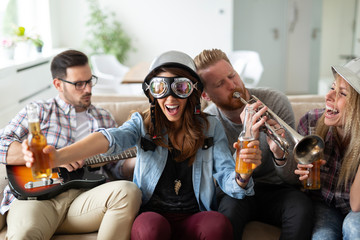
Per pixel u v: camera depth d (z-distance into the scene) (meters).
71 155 1.41
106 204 1.61
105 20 6.45
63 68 1.97
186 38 6.55
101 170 2.01
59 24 6.36
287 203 1.67
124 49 6.41
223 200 1.76
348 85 1.55
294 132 1.49
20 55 4.15
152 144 1.67
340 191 1.67
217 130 1.74
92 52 6.46
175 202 1.66
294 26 6.81
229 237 1.49
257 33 6.77
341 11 7.48
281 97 1.98
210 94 1.87
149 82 1.63
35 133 1.34
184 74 1.58
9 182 1.72
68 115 2.03
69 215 1.70
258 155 1.50
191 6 6.43
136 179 1.73
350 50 7.56
